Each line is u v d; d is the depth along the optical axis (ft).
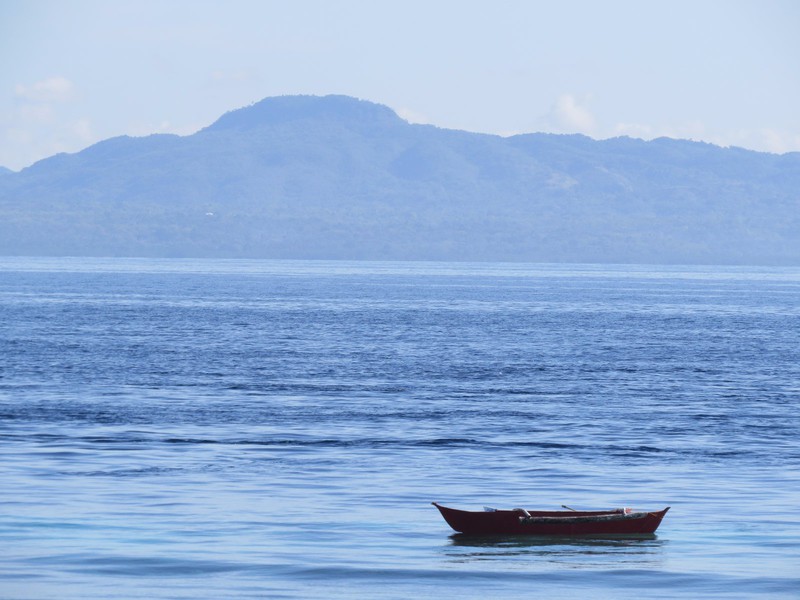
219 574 290.35
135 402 580.71
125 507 354.54
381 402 590.96
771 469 426.92
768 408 586.86
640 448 467.11
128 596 272.92
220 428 504.43
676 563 305.73
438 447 464.65
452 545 320.29
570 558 310.45
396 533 330.95
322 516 347.15
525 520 328.49
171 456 439.63
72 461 426.51
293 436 486.38
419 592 280.92
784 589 284.61
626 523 330.34
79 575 287.48
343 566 298.76
